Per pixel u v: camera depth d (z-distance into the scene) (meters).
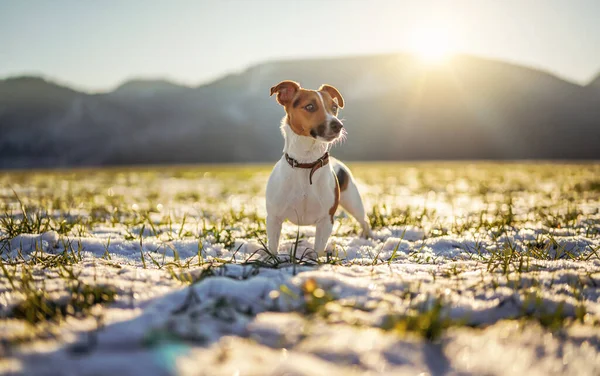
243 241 1.60
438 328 0.83
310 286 0.97
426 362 0.76
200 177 6.14
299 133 1.36
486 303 0.96
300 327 0.83
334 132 1.32
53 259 1.27
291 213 1.40
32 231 1.60
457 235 1.70
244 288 0.97
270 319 0.86
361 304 0.93
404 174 6.25
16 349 0.75
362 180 5.00
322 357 0.75
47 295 0.99
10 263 1.25
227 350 0.73
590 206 2.37
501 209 2.31
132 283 1.05
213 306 0.88
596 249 1.39
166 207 2.56
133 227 1.84
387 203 2.63
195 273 1.12
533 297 0.97
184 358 0.70
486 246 1.51
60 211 2.10
